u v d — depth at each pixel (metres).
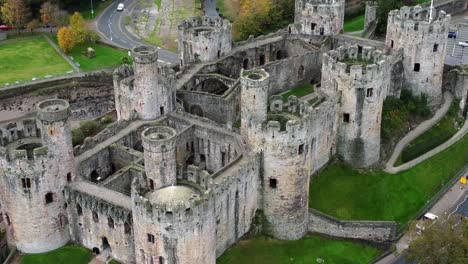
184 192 118.50
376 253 142.00
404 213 151.38
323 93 158.25
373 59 157.25
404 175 160.62
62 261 128.75
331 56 156.88
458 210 156.12
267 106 143.12
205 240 115.38
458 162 173.12
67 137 125.75
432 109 183.62
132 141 149.62
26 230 128.25
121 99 157.00
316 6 193.38
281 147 129.12
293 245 137.88
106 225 125.19
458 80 188.50
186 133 147.75
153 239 113.44
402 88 179.88
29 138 131.12
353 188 152.88
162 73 161.12
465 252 121.62
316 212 141.12
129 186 137.38
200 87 179.62
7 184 124.44
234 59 190.50
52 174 125.19
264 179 133.50
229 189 124.50
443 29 173.38
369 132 155.50
